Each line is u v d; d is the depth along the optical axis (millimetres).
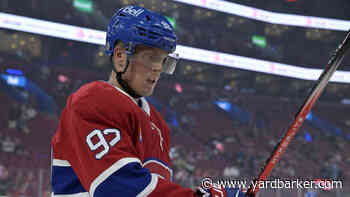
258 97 27188
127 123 1068
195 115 25188
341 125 27531
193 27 22672
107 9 20781
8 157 14602
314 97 1172
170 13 22172
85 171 1000
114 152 977
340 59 1123
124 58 1125
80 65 23250
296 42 24469
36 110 20328
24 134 17781
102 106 1050
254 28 23938
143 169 984
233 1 21156
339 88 27891
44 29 15836
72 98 1162
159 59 1120
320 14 23219
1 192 8461
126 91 1159
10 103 20062
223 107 26484
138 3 21531
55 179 1145
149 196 948
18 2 16578
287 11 22656
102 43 16828
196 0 19297
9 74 21203
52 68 22422
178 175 13086
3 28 15086
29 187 8617
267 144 22578
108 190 943
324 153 21828
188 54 19703
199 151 20516
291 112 26906
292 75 21734
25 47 21812
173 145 20688
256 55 22250
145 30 1082
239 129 24797
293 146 22109
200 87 26266
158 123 1362
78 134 1037
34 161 15125
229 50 22406
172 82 25391
